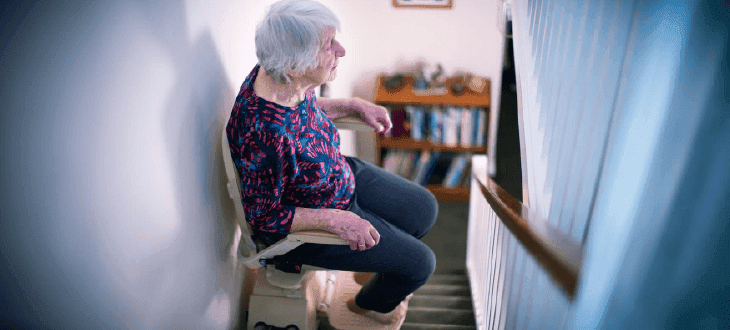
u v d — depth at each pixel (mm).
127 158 1149
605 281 1170
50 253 958
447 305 2885
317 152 1585
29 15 848
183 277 1489
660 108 1017
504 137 4652
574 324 1271
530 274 1698
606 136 1304
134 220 1198
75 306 1044
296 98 1477
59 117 936
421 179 4871
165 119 1315
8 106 832
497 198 1825
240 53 1855
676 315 925
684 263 901
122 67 1110
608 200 1211
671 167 962
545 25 2166
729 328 802
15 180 865
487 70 4539
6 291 913
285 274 1888
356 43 4480
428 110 4527
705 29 866
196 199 1551
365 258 1735
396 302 2082
